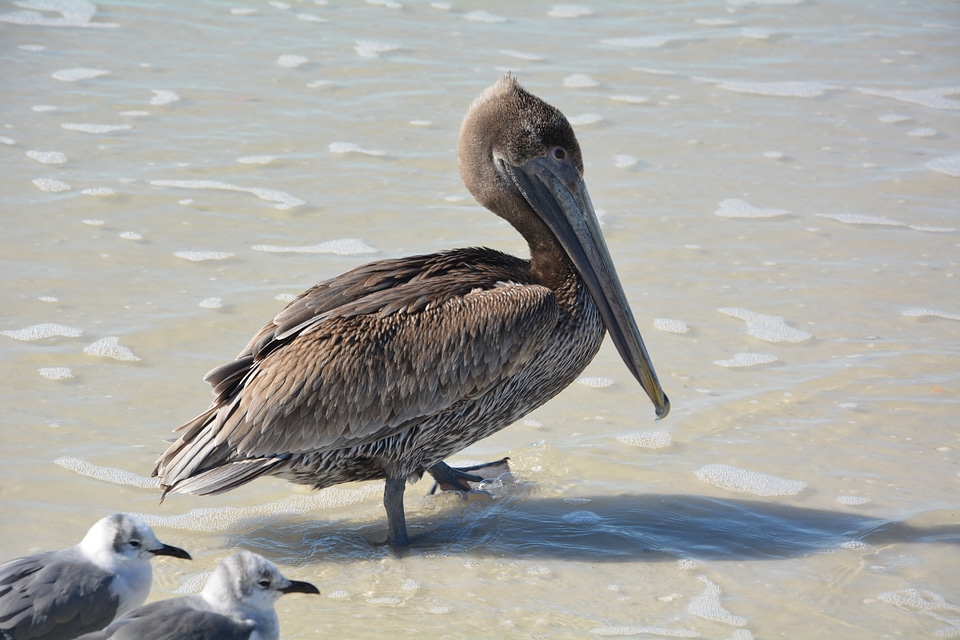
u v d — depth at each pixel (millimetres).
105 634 7363
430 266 10578
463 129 11281
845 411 12047
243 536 10102
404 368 9859
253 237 15578
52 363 12336
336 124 19578
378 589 9297
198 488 9578
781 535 10039
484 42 23938
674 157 18828
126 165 17531
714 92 21781
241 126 19281
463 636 8586
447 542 10062
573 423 11969
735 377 12742
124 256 14828
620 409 12234
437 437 10211
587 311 10766
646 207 16969
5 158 17406
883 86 22312
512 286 10289
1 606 7574
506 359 10023
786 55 23875
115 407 11656
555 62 22953
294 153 18375
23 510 9922
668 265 15281
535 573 9523
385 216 16375
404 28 24609
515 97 11109
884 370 12844
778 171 18406
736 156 18922
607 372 13055
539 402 10758
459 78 21797
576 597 9156
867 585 9289
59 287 13938
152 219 15906
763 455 11297
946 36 25141
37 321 13125
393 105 20469
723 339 13516
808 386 12539
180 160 17875
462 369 9930
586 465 11195
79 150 17938
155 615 7477
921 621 8812
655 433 11727
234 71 21703
